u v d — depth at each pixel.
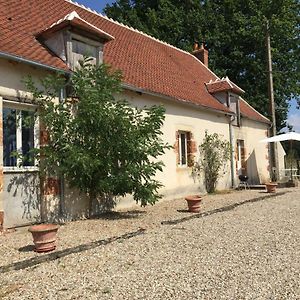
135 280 4.39
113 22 15.84
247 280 4.34
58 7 12.15
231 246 5.95
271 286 4.13
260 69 27.16
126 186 8.73
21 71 8.02
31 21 9.90
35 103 8.21
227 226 7.67
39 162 8.30
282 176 21.48
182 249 5.80
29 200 8.14
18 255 5.58
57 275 4.65
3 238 6.78
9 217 7.70
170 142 12.98
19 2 10.35
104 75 8.66
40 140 8.30
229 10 28.75
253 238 6.52
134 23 28.89
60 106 8.22
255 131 20.02
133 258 5.34
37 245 5.71
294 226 7.62
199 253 5.55
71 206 8.90
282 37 26.92
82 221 8.58
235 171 17.56
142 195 8.94
